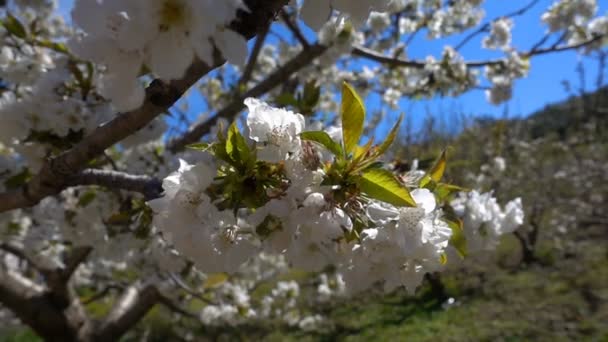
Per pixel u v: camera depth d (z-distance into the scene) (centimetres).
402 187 116
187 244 121
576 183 1472
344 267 138
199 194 119
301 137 122
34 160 199
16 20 238
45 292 479
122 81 86
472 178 814
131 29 78
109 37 83
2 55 235
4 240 356
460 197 211
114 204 267
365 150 122
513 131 1647
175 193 122
